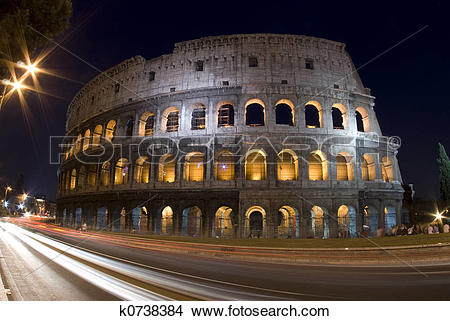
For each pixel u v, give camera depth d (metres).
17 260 20.39
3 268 17.23
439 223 50.22
